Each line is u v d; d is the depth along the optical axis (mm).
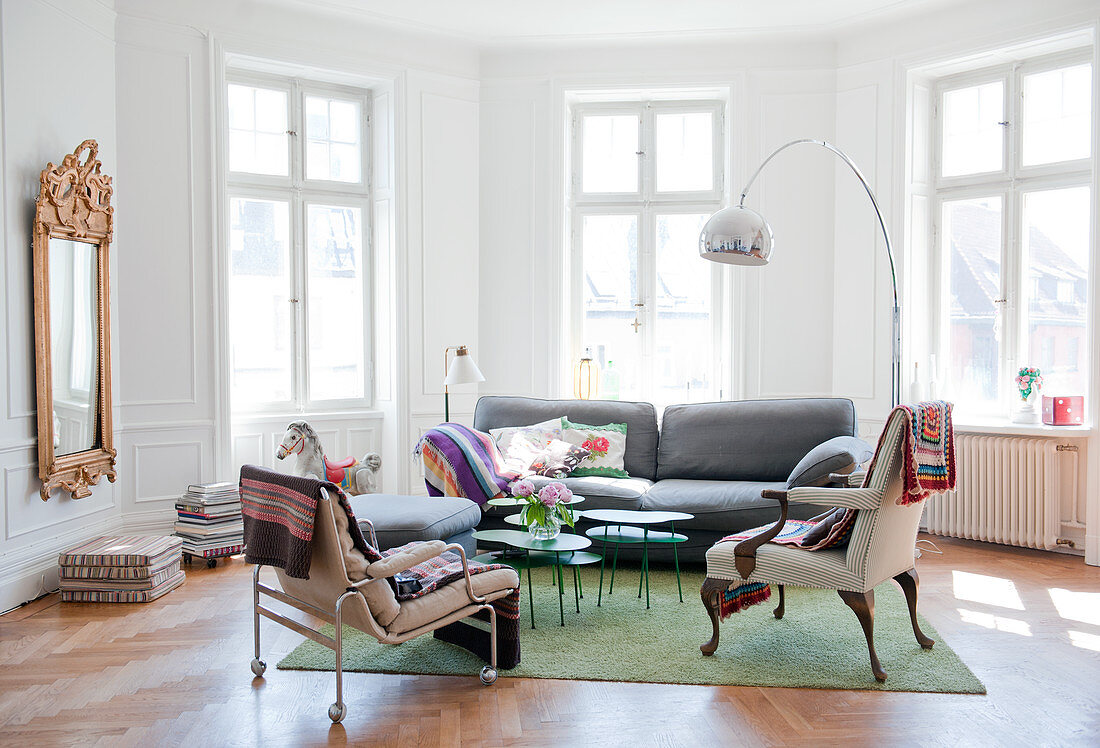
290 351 6031
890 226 5758
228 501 4902
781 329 6125
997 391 5641
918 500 3115
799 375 6117
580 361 6523
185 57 5230
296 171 6008
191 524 4863
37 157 4285
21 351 4152
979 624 3766
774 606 4031
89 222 4520
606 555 4789
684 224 6496
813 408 5016
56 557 4371
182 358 5238
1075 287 5309
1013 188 5535
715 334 6461
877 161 5812
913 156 5770
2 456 4004
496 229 6367
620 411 5402
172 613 3969
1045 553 5137
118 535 4930
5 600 3990
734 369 6172
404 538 3906
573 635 3617
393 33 6008
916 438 3113
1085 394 5266
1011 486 5203
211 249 5336
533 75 6289
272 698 2996
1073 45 5180
